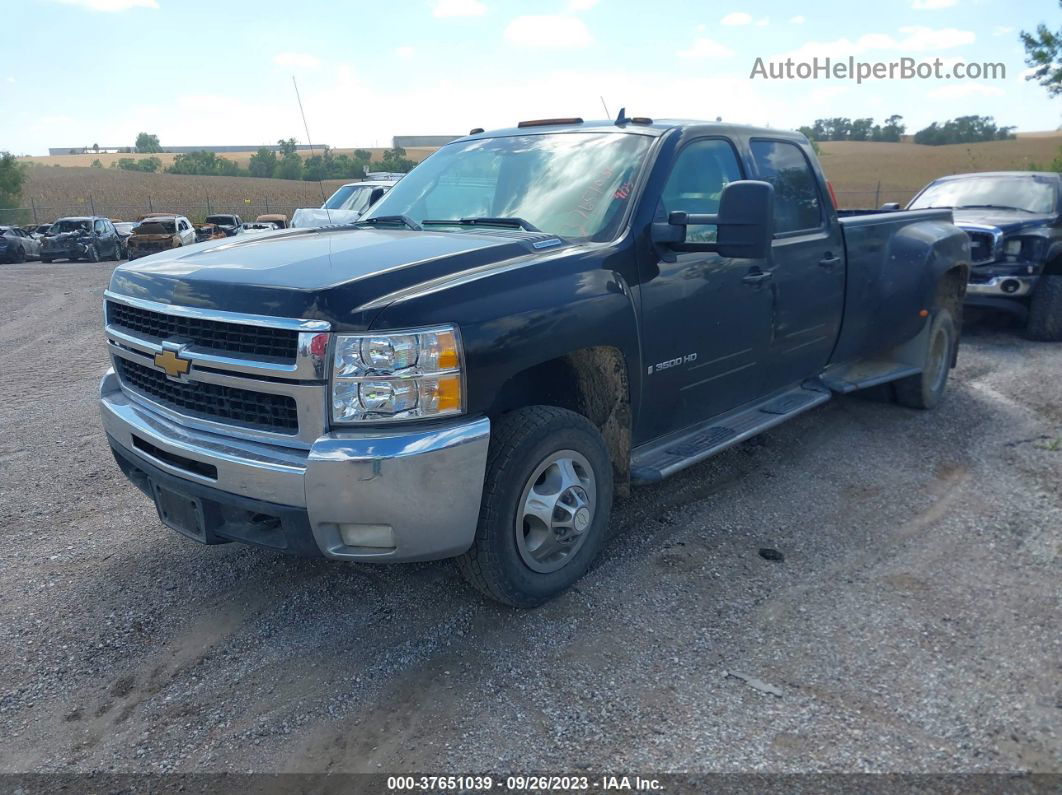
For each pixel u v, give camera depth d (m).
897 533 4.25
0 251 27.73
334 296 2.91
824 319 5.21
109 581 3.85
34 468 5.40
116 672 3.17
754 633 3.33
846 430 5.90
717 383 4.42
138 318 3.54
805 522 4.39
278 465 2.94
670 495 4.73
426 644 3.29
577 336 3.40
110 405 3.70
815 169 5.28
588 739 2.73
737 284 4.36
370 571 3.89
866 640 3.27
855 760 2.61
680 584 3.72
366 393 2.88
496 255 3.40
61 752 2.74
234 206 56.53
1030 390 6.96
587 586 3.71
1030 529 4.27
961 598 3.60
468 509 3.06
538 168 4.27
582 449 3.51
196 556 4.10
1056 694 2.93
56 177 68.25
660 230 3.84
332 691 3.02
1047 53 22.58
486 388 3.07
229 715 2.90
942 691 2.95
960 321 6.59
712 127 4.48
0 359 9.38
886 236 5.84
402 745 2.72
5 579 3.88
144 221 29.03
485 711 2.88
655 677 3.05
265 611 3.57
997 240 8.95
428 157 4.93
